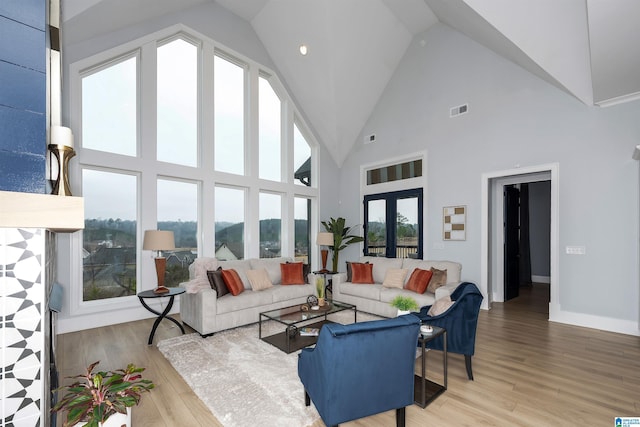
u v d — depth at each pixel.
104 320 3.95
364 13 5.19
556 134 4.22
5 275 1.12
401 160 6.19
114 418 1.50
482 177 4.94
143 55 4.41
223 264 4.27
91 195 4.04
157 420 1.98
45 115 1.21
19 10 1.16
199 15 5.05
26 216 1.10
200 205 5.09
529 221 7.41
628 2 2.25
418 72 5.90
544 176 4.86
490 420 1.96
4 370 1.12
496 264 5.39
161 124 4.71
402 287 4.36
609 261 3.78
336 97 6.13
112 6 3.59
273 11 5.43
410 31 5.85
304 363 1.96
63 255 3.68
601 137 3.87
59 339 3.44
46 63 1.22
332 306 3.71
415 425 1.91
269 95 6.32
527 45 3.48
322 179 7.07
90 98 4.04
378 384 1.67
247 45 5.78
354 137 7.03
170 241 3.67
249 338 3.44
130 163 4.26
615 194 3.75
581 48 3.31
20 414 1.14
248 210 5.73
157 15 4.48
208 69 5.15
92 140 4.05
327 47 5.42
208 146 5.11
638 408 2.10
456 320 2.48
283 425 1.90
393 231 6.30
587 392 2.30
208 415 2.03
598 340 3.41
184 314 3.92
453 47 5.38
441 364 2.80
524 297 5.75
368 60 5.87
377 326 1.62
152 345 3.26
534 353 3.04
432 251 5.56
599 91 3.53
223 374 2.56
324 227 7.06
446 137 5.43
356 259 7.04
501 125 4.75
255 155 5.81
